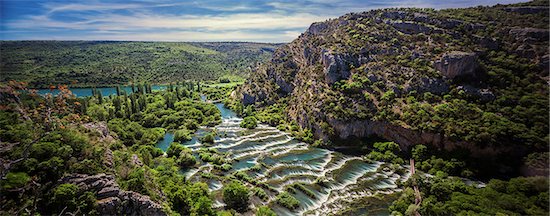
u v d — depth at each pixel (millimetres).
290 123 196250
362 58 190625
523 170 110375
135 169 87812
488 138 118812
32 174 67062
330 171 127812
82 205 65125
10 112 79875
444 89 152125
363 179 120125
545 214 79500
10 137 72875
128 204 71812
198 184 104438
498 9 191000
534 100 125812
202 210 88625
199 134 186125
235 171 127688
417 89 156500
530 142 111625
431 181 102938
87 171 73625
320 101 172250
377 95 162250
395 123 143750
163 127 199250
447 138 128000
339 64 188250
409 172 125750
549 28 144875
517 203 84375
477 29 178250
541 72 136625
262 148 158000
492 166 117438
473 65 150375
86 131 96062
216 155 143125
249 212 95938
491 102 137375
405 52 182750
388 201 103500
